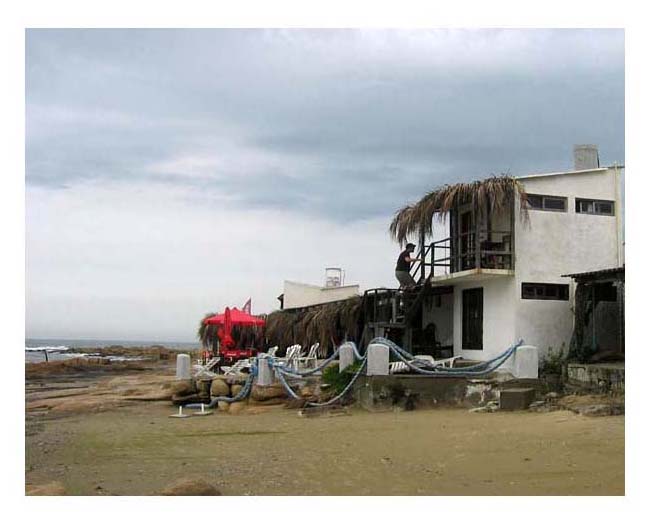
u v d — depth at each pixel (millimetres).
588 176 21484
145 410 21953
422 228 21656
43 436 15594
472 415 16016
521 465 10031
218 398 22531
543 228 20719
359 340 27156
